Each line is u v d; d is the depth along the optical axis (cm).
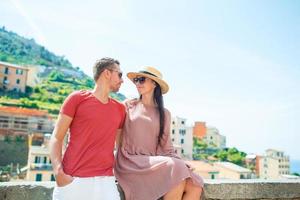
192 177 251
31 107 8419
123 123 279
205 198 298
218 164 7144
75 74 10344
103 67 246
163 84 289
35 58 9906
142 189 254
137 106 291
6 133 6600
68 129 238
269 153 9325
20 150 6519
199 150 9794
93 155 227
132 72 297
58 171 214
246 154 9656
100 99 242
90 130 230
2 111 6675
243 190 314
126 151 276
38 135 6862
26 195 251
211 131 10138
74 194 214
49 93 9288
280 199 333
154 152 281
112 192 227
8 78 8412
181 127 8156
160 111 287
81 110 231
